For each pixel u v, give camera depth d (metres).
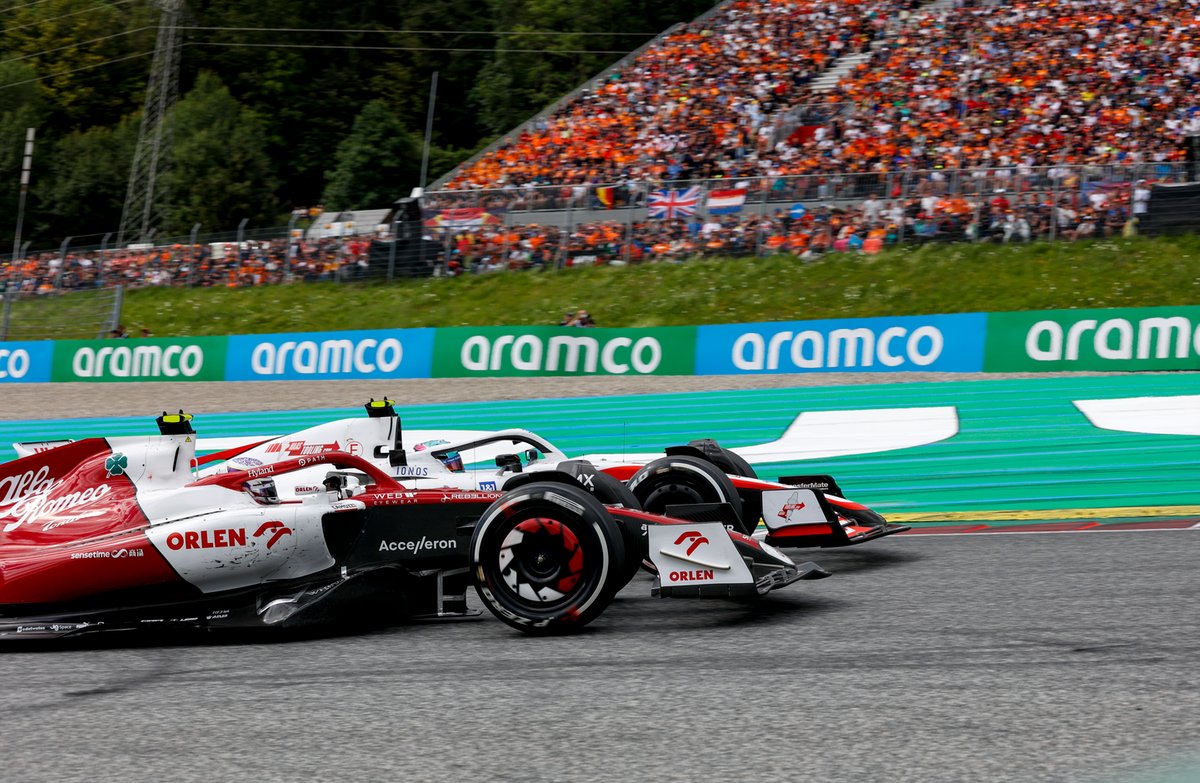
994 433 25.44
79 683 10.03
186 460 12.84
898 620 11.16
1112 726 7.60
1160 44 48.84
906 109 51.12
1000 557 14.73
